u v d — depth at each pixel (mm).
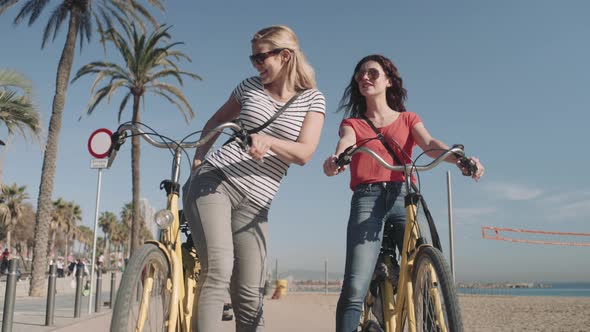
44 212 18297
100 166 9578
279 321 8867
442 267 2557
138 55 21078
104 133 9492
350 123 3713
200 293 2834
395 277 3285
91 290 10047
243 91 3299
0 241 60875
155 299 2582
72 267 37719
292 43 3188
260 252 3158
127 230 97625
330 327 7980
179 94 21984
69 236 81875
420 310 2854
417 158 3098
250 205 3082
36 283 17891
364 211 3438
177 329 2725
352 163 3592
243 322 3230
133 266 2365
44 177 18406
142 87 21641
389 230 3523
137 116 21703
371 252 3363
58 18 19062
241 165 3027
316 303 18344
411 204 3072
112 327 2221
